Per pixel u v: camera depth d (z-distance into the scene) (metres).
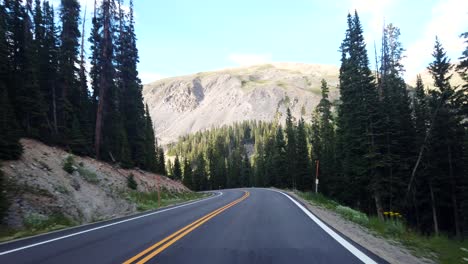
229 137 189.62
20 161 20.03
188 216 16.39
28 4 33.03
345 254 7.76
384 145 33.06
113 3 35.97
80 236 11.06
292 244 8.98
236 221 13.98
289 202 24.97
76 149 31.77
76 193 21.06
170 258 7.50
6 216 13.99
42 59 33.97
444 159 33.03
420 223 36.78
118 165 36.97
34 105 29.39
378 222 14.48
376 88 37.75
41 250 8.88
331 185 51.75
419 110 37.38
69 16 34.84
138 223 14.16
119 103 43.06
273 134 106.94
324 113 56.59
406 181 34.78
